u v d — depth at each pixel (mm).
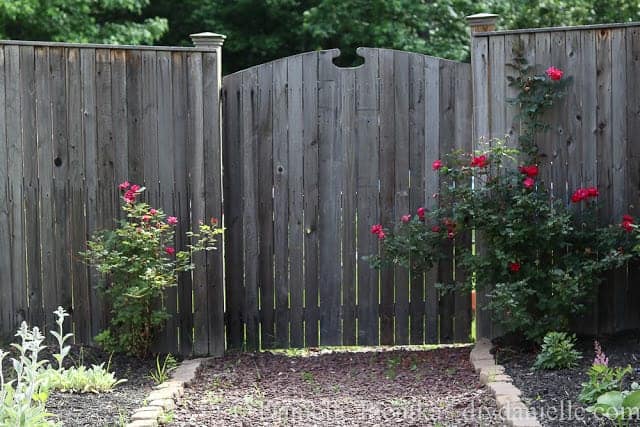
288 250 6035
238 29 12781
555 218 5422
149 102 5809
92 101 5801
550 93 5684
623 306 5840
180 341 5941
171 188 5852
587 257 5723
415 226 5773
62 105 5801
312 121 5961
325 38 12367
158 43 13078
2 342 5855
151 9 12969
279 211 6016
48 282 5887
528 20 12375
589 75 5707
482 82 5801
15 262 5871
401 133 5957
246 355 5980
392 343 6070
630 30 5660
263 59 13094
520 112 5758
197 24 13047
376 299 6051
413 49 11836
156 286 5570
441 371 5477
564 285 5383
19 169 5828
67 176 5832
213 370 5621
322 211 6008
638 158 5719
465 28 12273
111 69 5789
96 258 5621
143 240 5574
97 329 5906
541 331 5531
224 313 6020
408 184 5977
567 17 12328
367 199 5992
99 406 4574
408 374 5465
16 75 5781
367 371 5598
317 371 5633
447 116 5934
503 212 5656
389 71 5930
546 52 5727
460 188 5652
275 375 5535
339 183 5992
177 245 5887
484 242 5828
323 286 6047
